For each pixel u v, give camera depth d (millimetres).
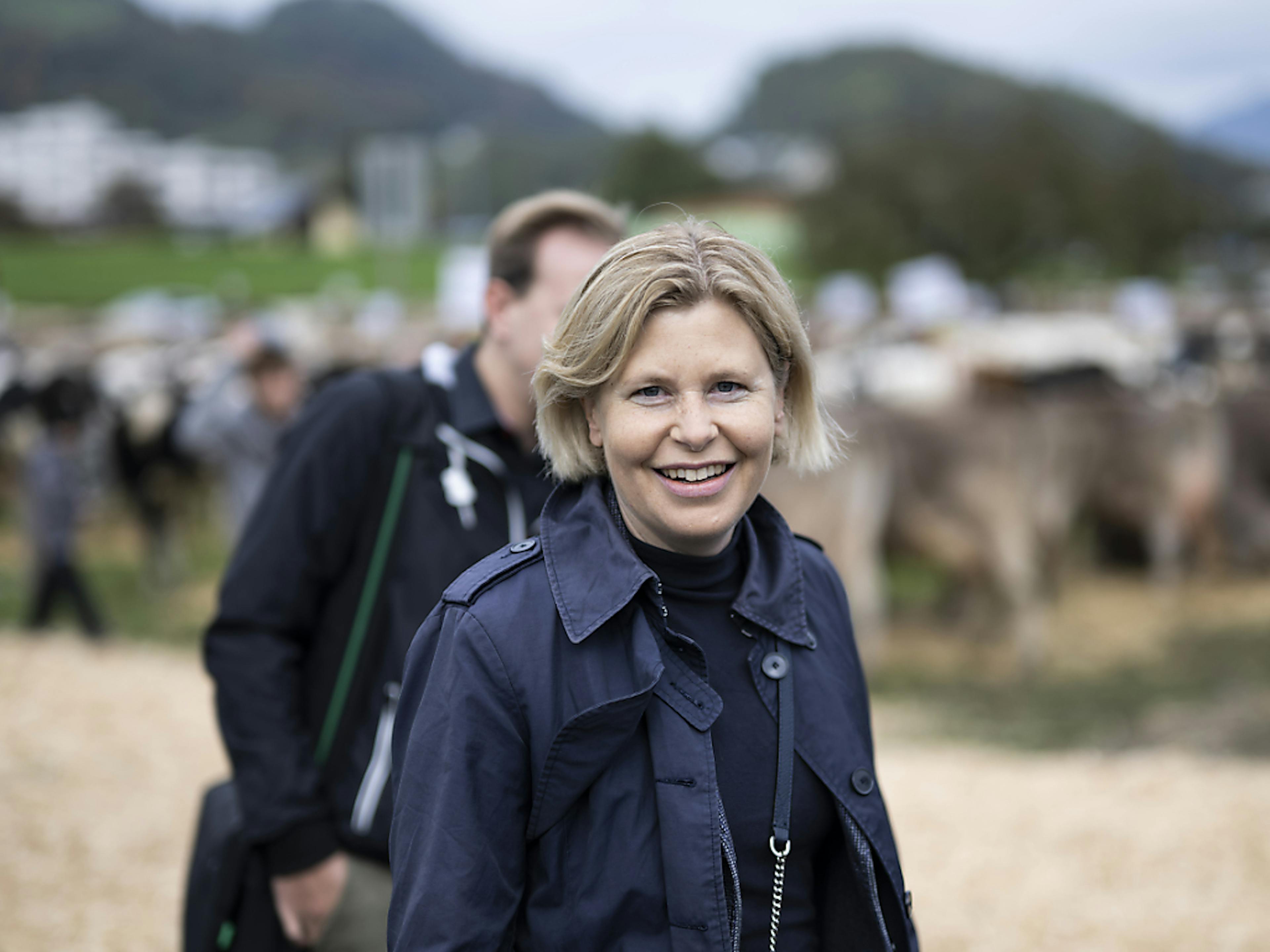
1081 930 3604
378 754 1983
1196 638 9070
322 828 1952
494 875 1291
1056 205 43469
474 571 1418
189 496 10875
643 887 1299
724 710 1378
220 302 44500
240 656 1975
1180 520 10141
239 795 1946
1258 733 6848
